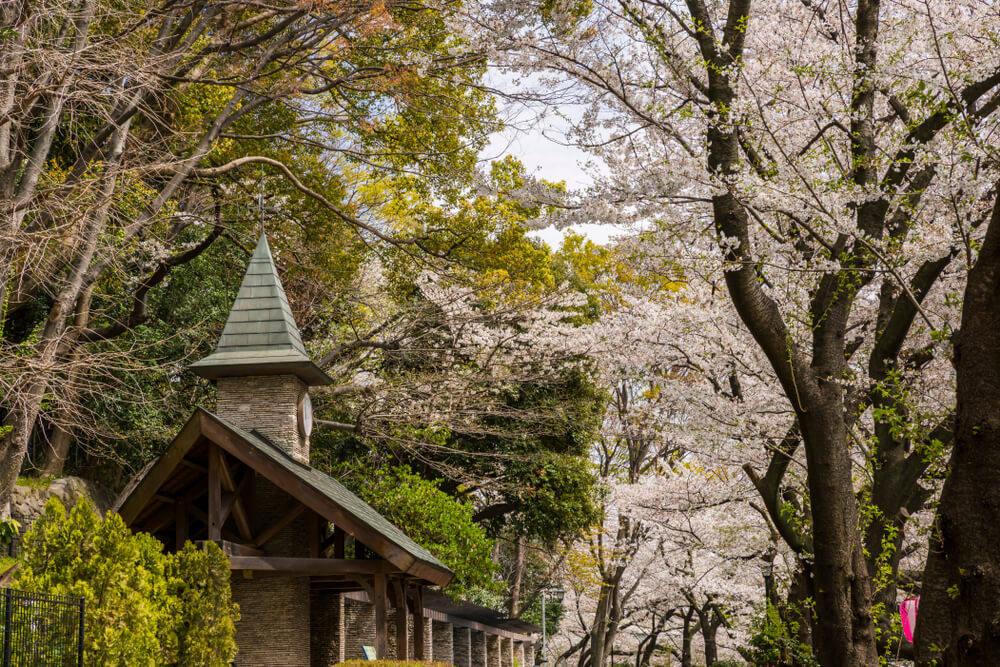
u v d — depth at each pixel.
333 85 16.75
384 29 16.31
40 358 11.18
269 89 16.95
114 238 14.38
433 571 13.81
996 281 5.98
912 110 10.59
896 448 10.78
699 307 14.82
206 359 15.45
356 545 15.59
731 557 19.94
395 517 21.59
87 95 10.94
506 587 41.38
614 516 31.69
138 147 14.29
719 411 14.60
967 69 9.57
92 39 12.74
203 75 16.89
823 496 8.99
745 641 31.69
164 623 10.52
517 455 24.66
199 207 18.70
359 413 22.11
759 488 11.95
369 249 21.47
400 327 22.94
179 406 20.47
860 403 11.70
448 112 18.45
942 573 7.01
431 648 22.95
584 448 28.38
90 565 9.61
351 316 23.03
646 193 10.45
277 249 21.38
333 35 16.53
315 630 18.17
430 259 22.39
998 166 9.32
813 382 9.05
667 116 10.23
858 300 13.51
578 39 10.40
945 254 10.17
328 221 20.73
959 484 6.05
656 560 30.70
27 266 11.16
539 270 25.34
